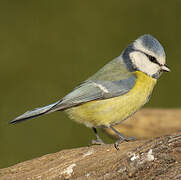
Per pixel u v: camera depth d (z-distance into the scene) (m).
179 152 5.46
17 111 13.04
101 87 7.50
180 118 9.53
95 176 5.76
